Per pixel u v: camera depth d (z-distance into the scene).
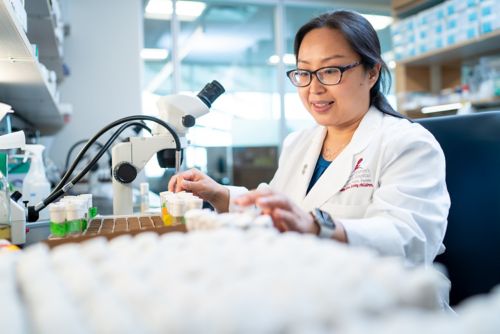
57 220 0.87
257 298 0.34
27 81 1.71
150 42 4.57
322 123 1.46
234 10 4.88
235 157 4.94
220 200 1.41
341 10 1.42
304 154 1.67
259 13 4.95
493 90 2.89
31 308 0.36
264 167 5.02
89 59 3.88
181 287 0.36
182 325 0.30
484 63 3.02
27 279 0.42
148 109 4.27
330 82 1.37
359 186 1.33
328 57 1.35
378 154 1.34
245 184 4.97
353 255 0.44
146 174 4.04
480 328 0.30
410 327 0.30
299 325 0.32
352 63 1.35
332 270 0.40
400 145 1.26
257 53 4.99
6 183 1.05
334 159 1.47
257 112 5.00
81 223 0.90
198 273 0.41
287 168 1.67
